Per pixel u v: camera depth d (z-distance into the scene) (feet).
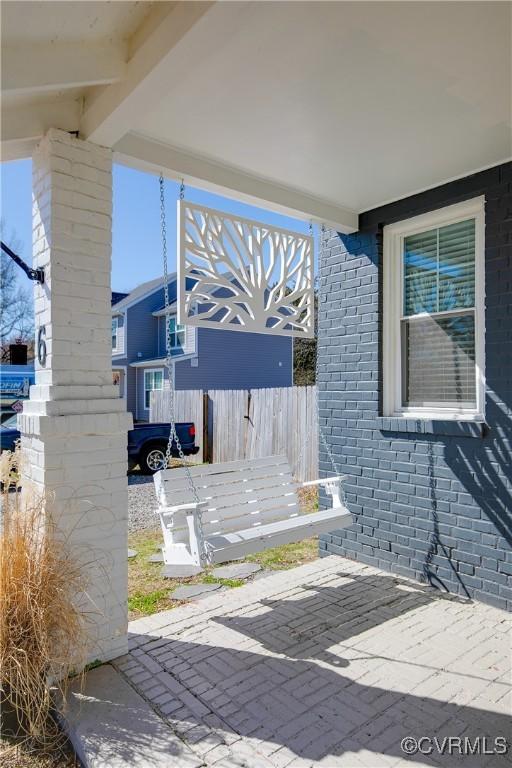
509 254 11.10
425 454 12.73
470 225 12.43
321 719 7.42
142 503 23.02
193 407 34.58
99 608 8.84
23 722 7.54
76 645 7.83
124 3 6.69
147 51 7.11
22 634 7.32
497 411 11.27
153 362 55.47
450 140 10.20
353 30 6.92
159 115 9.19
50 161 8.57
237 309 12.21
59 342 8.65
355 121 9.46
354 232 14.57
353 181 12.23
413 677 8.50
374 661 9.01
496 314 11.30
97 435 8.87
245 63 7.65
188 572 14.08
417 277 13.64
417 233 13.61
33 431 8.48
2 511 8.02
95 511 8.81
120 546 9.15
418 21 6.76
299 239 13.70
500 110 9.10
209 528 12.03
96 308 9.11
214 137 10.03
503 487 11.16
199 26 6.14
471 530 11.74
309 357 76.43
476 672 8.63
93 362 9.06
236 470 13.32
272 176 11.92
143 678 8.50
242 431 30.14
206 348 54.49
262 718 7.45
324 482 13.83
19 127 8.41
